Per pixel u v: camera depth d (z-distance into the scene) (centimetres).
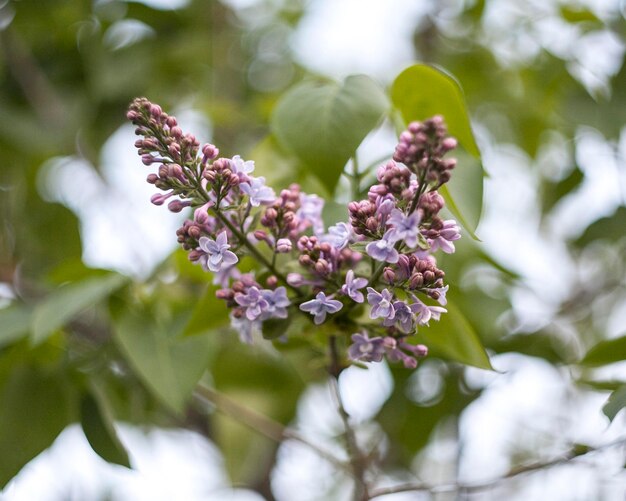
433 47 115
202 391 87
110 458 81
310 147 75
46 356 85
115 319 80
